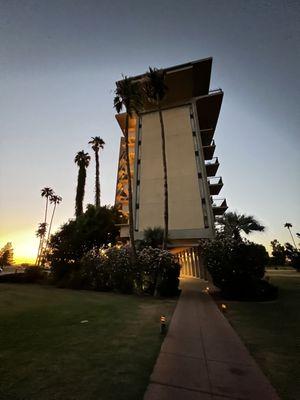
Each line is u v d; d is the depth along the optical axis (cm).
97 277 1914
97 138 3922
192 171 2766
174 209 2653
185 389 378
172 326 776
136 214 2778
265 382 403
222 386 389
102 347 566
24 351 536
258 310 1025
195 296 1510
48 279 2484
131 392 367
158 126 3177
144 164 3002
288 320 830
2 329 717
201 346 580
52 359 490
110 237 2728
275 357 510
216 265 1451
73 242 2502
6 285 2270
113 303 1237
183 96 3244
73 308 1078
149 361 486
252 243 1490
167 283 1541
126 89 1994
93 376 417
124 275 1711
